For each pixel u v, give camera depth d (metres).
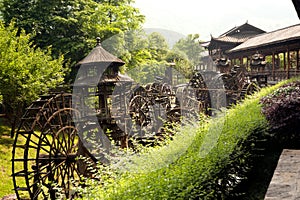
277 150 7.16
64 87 13.61
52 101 8.73
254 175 6.16
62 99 8.95
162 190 3.36
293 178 4.19
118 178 3.81
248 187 5.73
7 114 13.30
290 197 3.56
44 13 17.17
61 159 8.24
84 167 6.50
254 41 26.19
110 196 3.36
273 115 7.22
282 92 8.42
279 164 4.86
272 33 25.62
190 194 3.50
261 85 19.97
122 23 9.37
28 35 13.92
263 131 6.87
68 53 16.06
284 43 21.06
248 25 33.41
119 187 3.51
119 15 9.70
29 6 17.67
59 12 17.41
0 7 17.73
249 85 17.14
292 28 22.94
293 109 7.13
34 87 12.77
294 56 29.58
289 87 8.66
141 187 3.37
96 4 17.05
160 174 3.71
